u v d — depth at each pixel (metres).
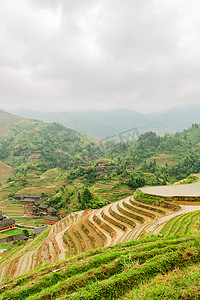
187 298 9.59
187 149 176.38
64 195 110.25
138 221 40.34
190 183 66.62
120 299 10.52
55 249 41.69
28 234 74.94
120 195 100.62
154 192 51.47
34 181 142.12
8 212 104.62
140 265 13.16
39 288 14.12
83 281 12.88
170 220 30.33
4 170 173.12
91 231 42.44
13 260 41.84
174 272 12.20
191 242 16.19
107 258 16.19
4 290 15.62
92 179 126.62
